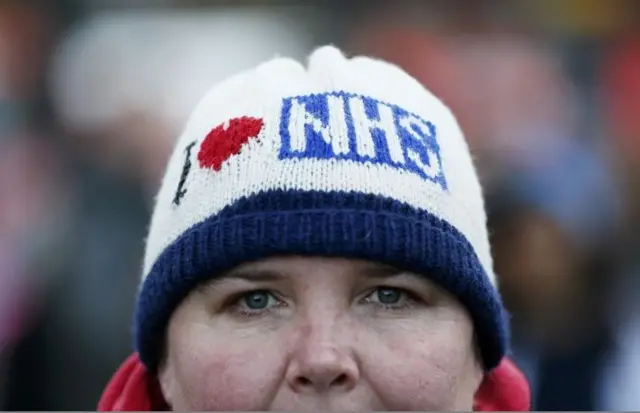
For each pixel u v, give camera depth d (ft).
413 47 19.48
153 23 19.57
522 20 19.93
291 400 5.91
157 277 6.35
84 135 17.53
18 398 14.78
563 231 14.67
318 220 5.92
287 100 6.38
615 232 16.49
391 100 6.56
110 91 18.33
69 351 14.85
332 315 5.94
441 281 6.14
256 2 19.88
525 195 15.30
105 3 19.54
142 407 7.06
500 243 14.56
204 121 6.64
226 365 6.02
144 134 17.30
